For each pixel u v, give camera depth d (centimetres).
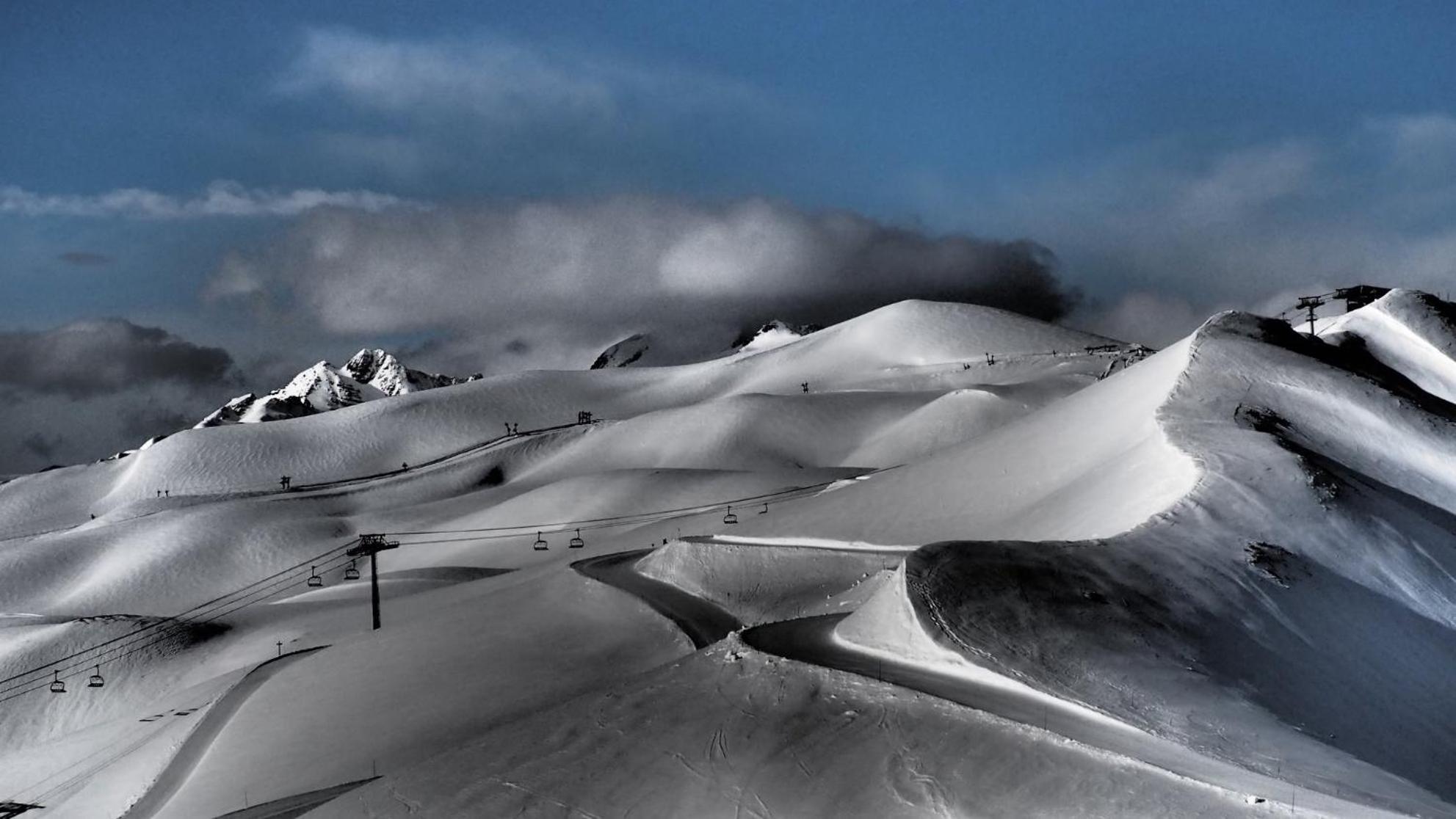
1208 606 3919
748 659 3556
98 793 5984
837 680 3250
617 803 2817
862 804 2645
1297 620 4009
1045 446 7275
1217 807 2395
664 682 3519
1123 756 2620
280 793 4719
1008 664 3250
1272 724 3134
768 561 6838
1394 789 2708
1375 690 3741
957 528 6444
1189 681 3309
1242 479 4962
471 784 3045
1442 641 4238
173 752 5903
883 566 6278
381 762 4803
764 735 3017
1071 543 4238
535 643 6303
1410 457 6019
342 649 7012
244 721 5962
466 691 5609
